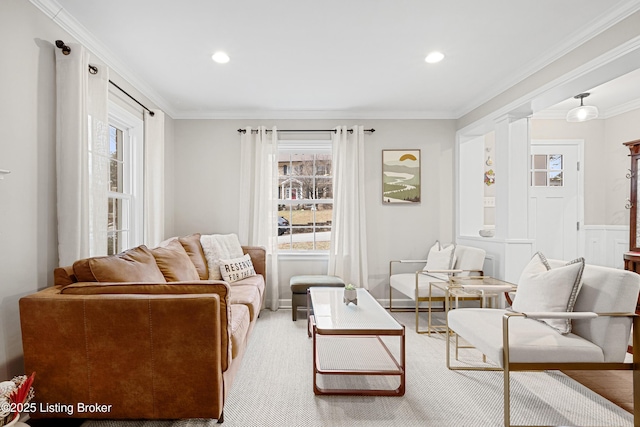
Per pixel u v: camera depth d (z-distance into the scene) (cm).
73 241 214
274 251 420
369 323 219
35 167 201
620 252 435
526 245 345
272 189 424
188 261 294
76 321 165
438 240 442
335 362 251
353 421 187
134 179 341
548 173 456
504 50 275
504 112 344
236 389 221
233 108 421
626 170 433
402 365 213
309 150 454
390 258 440
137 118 333
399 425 183
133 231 341
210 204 435
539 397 211
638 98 403
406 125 442
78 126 217
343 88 357
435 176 443
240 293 296
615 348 179
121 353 167
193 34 249
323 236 458
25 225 194
